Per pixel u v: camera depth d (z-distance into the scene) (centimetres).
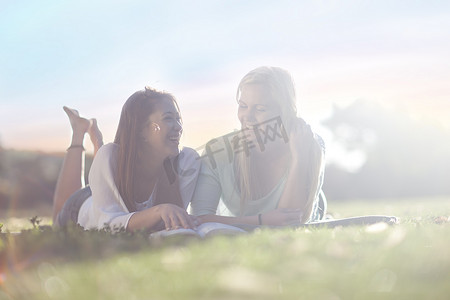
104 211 396
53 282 165
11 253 229
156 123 414
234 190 446
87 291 154
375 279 160
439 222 439
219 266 190
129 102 417
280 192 440
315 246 232
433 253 203
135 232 322
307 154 426
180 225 342
